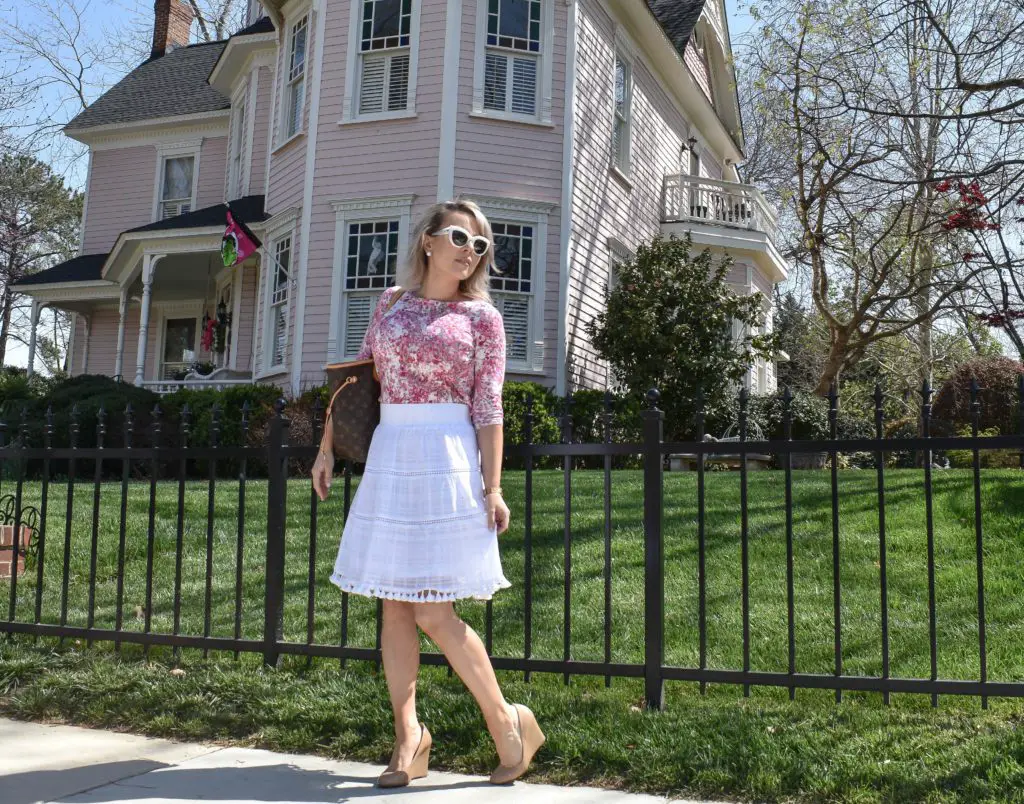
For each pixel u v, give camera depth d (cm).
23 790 285
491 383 291
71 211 3100
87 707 370
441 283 300
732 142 2103
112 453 430
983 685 317
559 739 312
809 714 331
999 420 1383
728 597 501
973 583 507
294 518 720
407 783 291
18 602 536
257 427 1112
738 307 1318
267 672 389
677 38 1731
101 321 1972
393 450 286
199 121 1900
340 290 1288
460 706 341
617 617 477
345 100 1324
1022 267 948
